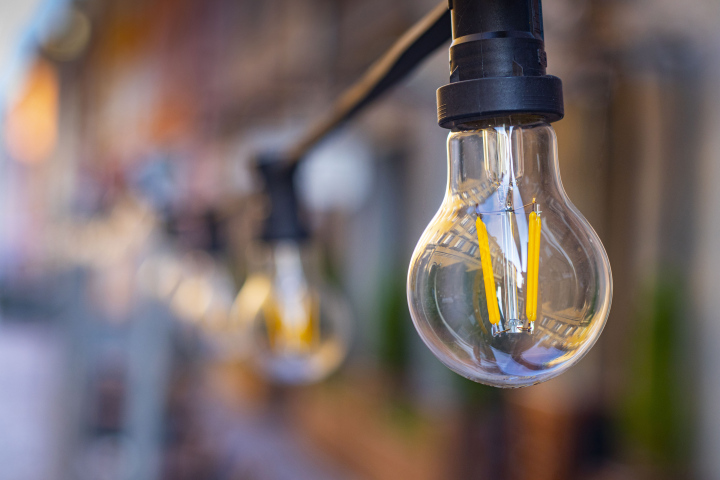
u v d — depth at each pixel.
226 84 3.60
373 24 2.15
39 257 6.15
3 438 2.01
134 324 1.32
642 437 1.46
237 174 2.90
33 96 6.60
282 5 2.93
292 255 0.53
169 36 4.51
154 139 4.66
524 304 0.30
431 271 0.31
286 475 1.87
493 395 1.76
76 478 1.42
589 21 1.17
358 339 2.75
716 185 1.43
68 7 4.30
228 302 0.92
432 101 1.72
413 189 2.60
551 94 0.30
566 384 1.63
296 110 2.47
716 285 1.44
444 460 1.76
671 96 1.45
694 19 1.23
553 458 1.53
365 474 1.97
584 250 0.31
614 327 1.59
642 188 1.55
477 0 0.30
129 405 1.35
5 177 7.13
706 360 1.44
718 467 1.40
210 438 2.01
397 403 2.15
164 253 1.19
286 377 0.57
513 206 0.30
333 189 2.52
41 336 4.32
